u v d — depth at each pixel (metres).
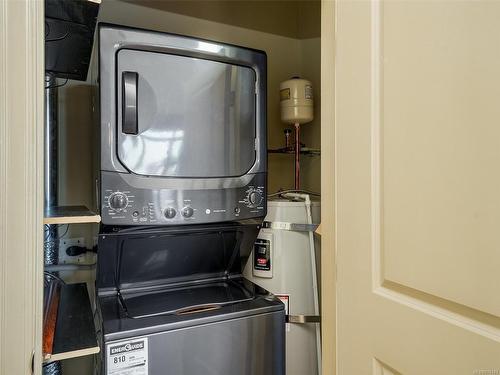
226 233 1.53
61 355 1.01
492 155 0.59
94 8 1.04
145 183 1.23
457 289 0.65
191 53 1.31
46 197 1.54
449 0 0.67
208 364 1.22
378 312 0.86
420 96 0.74
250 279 1.67
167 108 1.28
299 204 1.59
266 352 1.33
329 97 1.06
